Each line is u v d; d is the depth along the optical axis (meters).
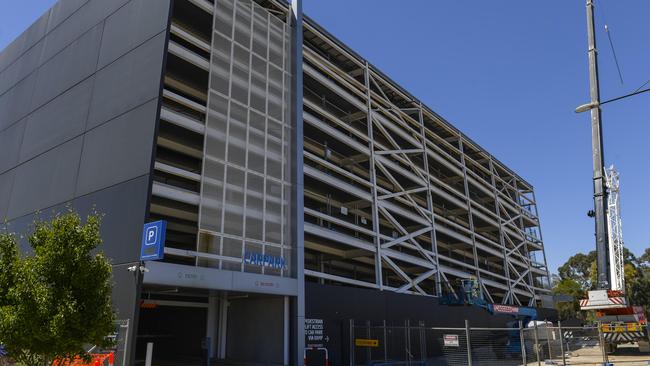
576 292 86.44
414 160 49.28
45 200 24.44
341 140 35.28
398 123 44.50
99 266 11.57
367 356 25.62
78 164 23.30
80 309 10.97
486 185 60.81
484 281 50.59
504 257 57.66
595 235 25.61
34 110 28.50
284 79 27.77
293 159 26.48
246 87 25.25
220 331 25.25
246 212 23.12
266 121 25.75
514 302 56.62
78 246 11.37
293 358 23.03
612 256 27.94
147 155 19.70
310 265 37.25
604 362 22.11
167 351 27.89
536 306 63.22
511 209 65.19
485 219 55.88
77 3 28.50
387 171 40.25
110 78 23.56
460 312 38.22
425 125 52.38
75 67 26.45
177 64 24.77
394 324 30.78
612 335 27.06
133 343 16.92
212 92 23.47
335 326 26.02
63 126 25.45
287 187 25.77
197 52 27.11
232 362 23.67
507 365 24.55
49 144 25.94
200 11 25.56
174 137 26.50
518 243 66.12
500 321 43.16
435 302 35.72
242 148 24.00
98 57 25.02
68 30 28.41
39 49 30.56
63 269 10.95
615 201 35.62
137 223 18.86
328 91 36.22
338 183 33.84
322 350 24.44
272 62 27.33
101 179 21.48
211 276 20.41
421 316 33.75
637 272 78.31
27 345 10.70
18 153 28.36
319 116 37.12
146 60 21.88
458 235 48.53
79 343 10.88
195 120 22.53
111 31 24.89
